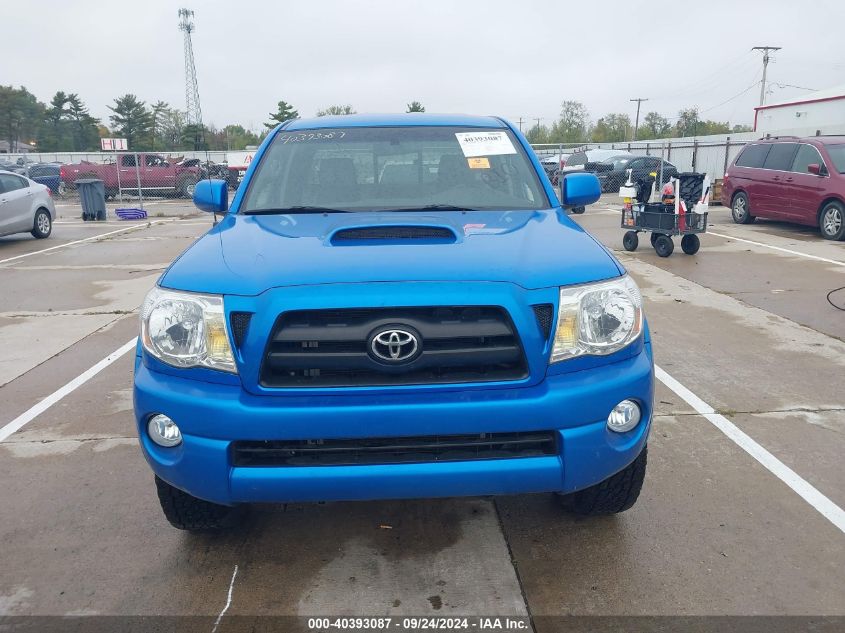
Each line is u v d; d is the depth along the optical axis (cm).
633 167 2159
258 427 235
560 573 280
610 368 254
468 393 238
